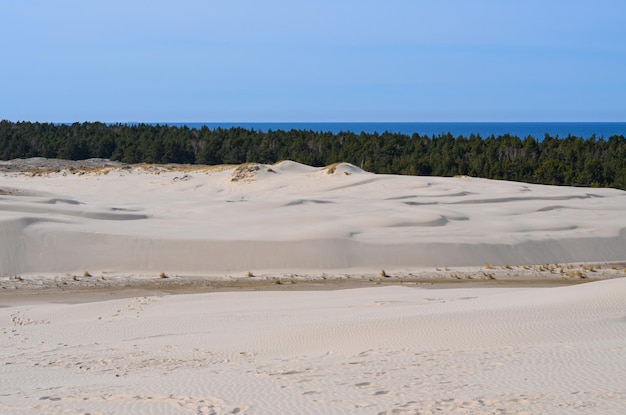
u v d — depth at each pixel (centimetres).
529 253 4528
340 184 7831
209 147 11456
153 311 2730
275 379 1380
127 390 1338
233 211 5728
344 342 1831
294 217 5194
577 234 4931
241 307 2728
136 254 4141
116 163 11606
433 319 1964
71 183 9012
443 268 4222
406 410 1085
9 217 4406
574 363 1360
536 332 1745
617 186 8800
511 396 1138
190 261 4112
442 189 7231
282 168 9081
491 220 5369
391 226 4947
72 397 1295
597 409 1041
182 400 1220
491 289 3177
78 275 3888
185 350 1870
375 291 3147
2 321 2602
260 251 4216
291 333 1977
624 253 4747
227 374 1476
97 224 4672
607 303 2100
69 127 14600
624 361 1358
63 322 2572
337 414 1090
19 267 3938
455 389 1209
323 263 4169
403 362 1485
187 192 8294
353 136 12519
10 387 1472
